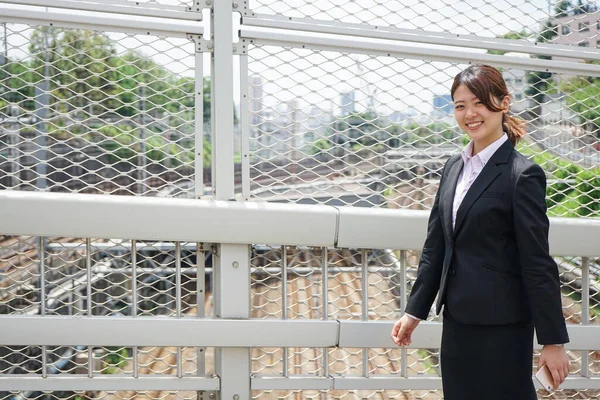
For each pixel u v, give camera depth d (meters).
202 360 2.75
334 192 2.76
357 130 2.75
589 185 2.96
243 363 2.69
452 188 2.26
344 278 2.93
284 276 2.72
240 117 2.66
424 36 2.74
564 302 3.10
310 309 2.84
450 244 2.22
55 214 2.48
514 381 2.12
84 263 2.72
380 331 2.71
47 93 2.58
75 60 2.59
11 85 2.55
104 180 2.65
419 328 2.73
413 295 2.40
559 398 3.15
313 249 2.82
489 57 2.79
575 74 2.88
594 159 2.96
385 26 2.72
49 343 2.54
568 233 2.74
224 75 2.63
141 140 2.65
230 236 2.58
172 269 2.75
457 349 2.20
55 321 2.53
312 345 2.67
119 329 2.57
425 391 3.21
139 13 2.57
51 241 2.67
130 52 2.61
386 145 2.78
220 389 2.68
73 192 2.64
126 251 2.76
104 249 2.74
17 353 2.72
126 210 2.51
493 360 2.12
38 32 2.55
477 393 2.15
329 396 3.12
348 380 2.75
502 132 2.24
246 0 2.63
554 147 2.91
